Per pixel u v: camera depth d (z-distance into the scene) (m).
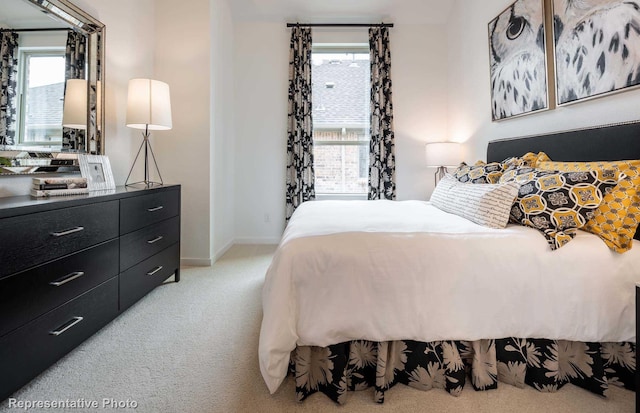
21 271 1.21
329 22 3.86
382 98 3.87
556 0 2.08
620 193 1.37
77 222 1.51
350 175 4.11
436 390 1.31
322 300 1.26
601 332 1.25
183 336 1.75
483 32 3.08
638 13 1.57
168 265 2.47
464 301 1.27
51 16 1.90
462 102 3.52
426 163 3.72
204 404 1.23
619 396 1.26
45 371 1.42
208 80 3.06
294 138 3.86
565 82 2.02
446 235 1.38
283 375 1.22
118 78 2.55
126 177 2.70
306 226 1.61
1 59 1.64
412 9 3.79
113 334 1.76
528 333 1.28
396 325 1.26
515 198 1.56
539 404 1.23
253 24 3.87
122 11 2.58
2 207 1.17
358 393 1.31
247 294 2.36
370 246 1.31
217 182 3.33
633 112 1.65
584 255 1.29
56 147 1.95
